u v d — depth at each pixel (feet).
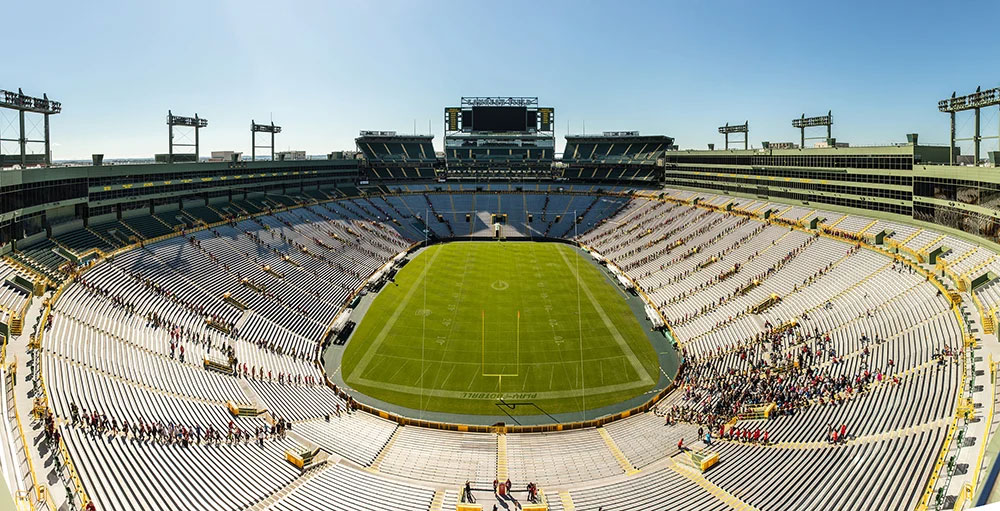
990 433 97.91
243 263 242.78
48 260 176.96
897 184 221.66
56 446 92.53
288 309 219.41
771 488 106.32
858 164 242.37
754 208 305.73
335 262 285.23
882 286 182.39
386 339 209.26
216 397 140.97
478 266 312.71
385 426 149.07
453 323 225.56
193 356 158.61
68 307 151.43
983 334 135.33
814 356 162.50
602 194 436.76
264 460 118.32
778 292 212.02
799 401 141.79
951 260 178.81
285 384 164.55
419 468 127.34
